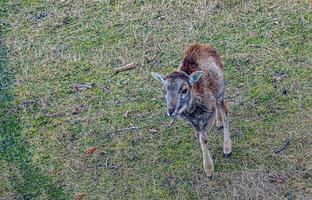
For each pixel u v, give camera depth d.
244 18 21.23
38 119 18.42
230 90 18.55
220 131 17.41
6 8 22.88
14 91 19.47
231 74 19.11
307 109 17.62
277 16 21.14
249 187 15.70
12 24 22.16
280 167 16.17
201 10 21.70
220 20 21.30
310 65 19.08
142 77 19.52
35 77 19.94
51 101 19.03
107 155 17.14
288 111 17.66
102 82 19.52
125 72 19.80
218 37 20.64
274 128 17.22
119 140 17.52
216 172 16.27
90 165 16.91
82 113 18.52
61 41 21.25
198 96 15.44
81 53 20.69
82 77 19.78
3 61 20.62
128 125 17.95
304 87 18.34
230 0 21.72
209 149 16.97
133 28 21.42
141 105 18.53
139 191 16.08
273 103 17.95
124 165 16.80
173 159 16.80
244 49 19.98
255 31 20.69
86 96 19.06
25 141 17.75
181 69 15.90
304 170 16.02
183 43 20.59
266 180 15.80
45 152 17.41
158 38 20.94
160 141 17.33
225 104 16.80
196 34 20.88
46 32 21.70
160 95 18.75
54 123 18.25
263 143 16.84
